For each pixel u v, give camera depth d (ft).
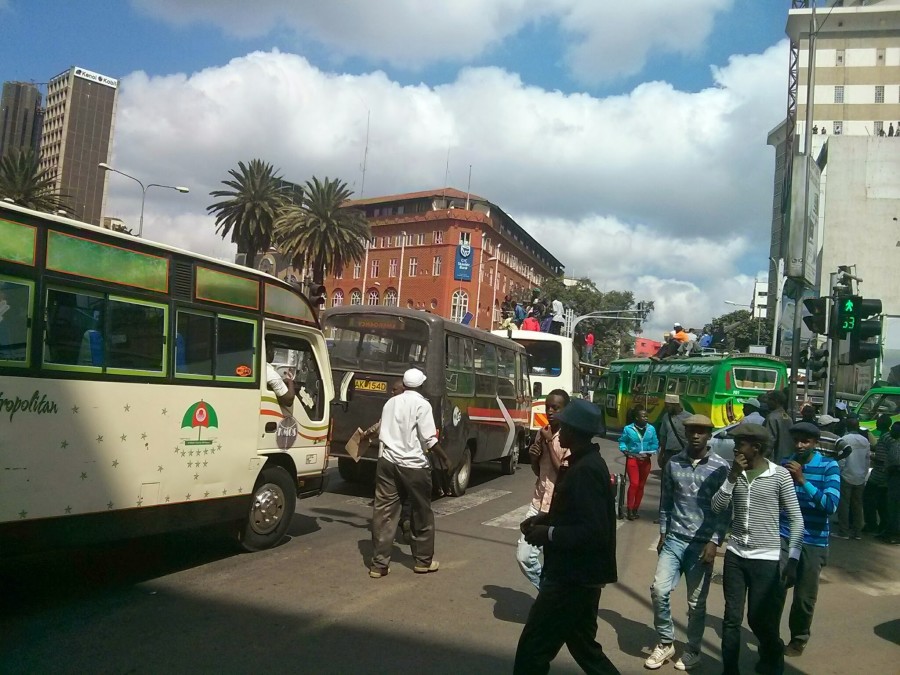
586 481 13.93
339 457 40.63
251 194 145.38
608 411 107.96
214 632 18.43
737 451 17.37
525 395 58.34
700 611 18.31
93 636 17.71
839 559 33.30
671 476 19.02
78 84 413.18
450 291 255.09
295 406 28.27
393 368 39.78
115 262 20.62
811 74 60.08
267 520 26.99
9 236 17.85
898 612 25.07
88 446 19.75
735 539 17.61
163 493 22.13
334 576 24.18
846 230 149.48
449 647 18.43
